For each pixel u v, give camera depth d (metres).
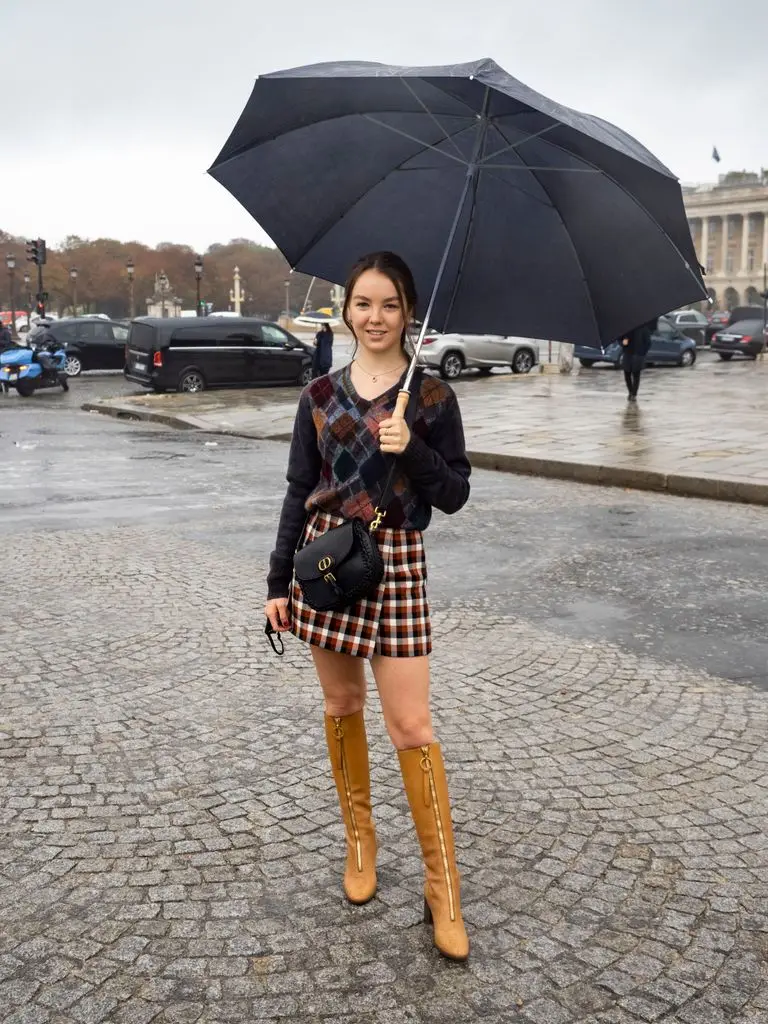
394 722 2.77
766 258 119.38
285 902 3.00
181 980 2.63
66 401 22.55
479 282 3.05
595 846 3.32
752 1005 2.54
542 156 2.88
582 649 5.33
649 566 7.15
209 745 4.11
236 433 16.30
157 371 23.12
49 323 29.09
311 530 2.76
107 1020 2.47
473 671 4.98
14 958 2.71
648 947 2.78
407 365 2.75
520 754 4.02
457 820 3.49
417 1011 2.51
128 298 135.88
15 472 11.82
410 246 3.04
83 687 4.75
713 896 3.03
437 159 3.03
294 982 2.62
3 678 4.86
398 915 2.93
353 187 3.09
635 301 3.01
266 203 3.08
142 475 11.61
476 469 12.49
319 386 2.77
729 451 12.44
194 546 7.77
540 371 28.67
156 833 3.39
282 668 5.02
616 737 4.20
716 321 49.28
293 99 2.97
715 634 5.61
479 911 2.95
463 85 2.68
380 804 3.61
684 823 3.47
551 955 2.74
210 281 140.00
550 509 9.48
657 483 10.77
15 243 131.12
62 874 3.13
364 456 2.67
